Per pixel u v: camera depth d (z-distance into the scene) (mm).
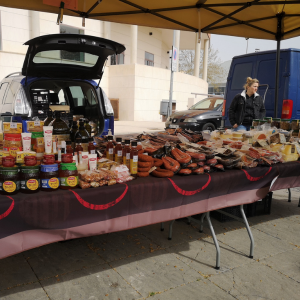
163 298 2127
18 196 1742
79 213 1913
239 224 3510
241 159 2773
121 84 17281
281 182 3105
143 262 2604
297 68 5598
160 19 4242
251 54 6266
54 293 2131
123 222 2121
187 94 20781
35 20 13008
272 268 2576
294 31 4566
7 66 12156
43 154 1999
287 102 5582
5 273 2352
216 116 9164
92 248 2818
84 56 4410
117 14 3973
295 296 2209
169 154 2561
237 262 2660
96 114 5695
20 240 1754
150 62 22297
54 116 2564
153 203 2227
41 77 4691
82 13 3824
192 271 2488
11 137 1967
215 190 2547
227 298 2156
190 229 3330
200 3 3803
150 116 18219
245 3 3711
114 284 2270
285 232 3316
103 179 2039
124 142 2326
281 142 3209
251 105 4973
